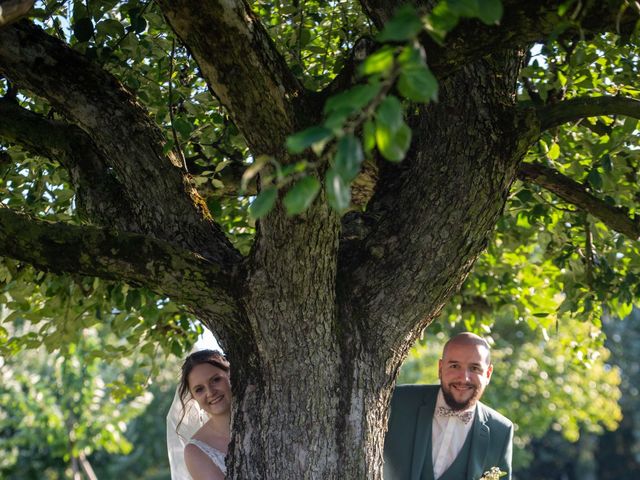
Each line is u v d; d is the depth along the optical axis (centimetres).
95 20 492
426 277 411
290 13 562
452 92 406
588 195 498
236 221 655
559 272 709
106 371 1412
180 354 659
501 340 1566
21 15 332
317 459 396
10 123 446
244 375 416
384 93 236
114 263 401
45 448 1473
